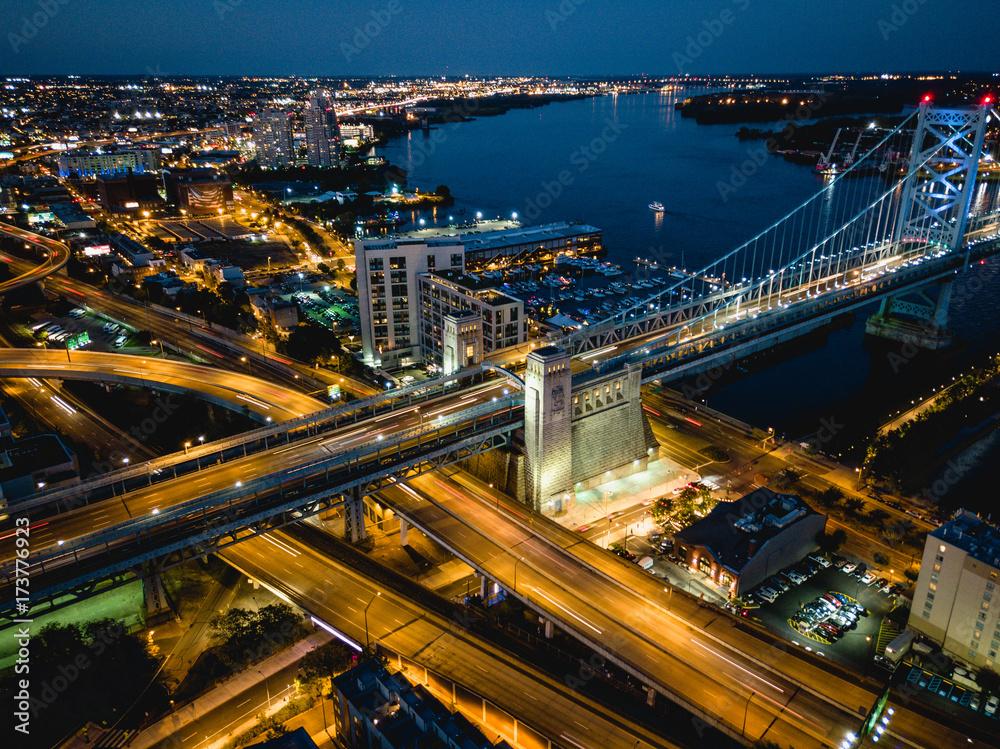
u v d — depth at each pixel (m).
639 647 103.12
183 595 126.56
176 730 98.81
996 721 99.62
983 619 106.56
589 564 121.94
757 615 120.25
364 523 139.62
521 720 94.69
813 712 92.94
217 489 124.06
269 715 101.25
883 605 123.31
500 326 195.12
